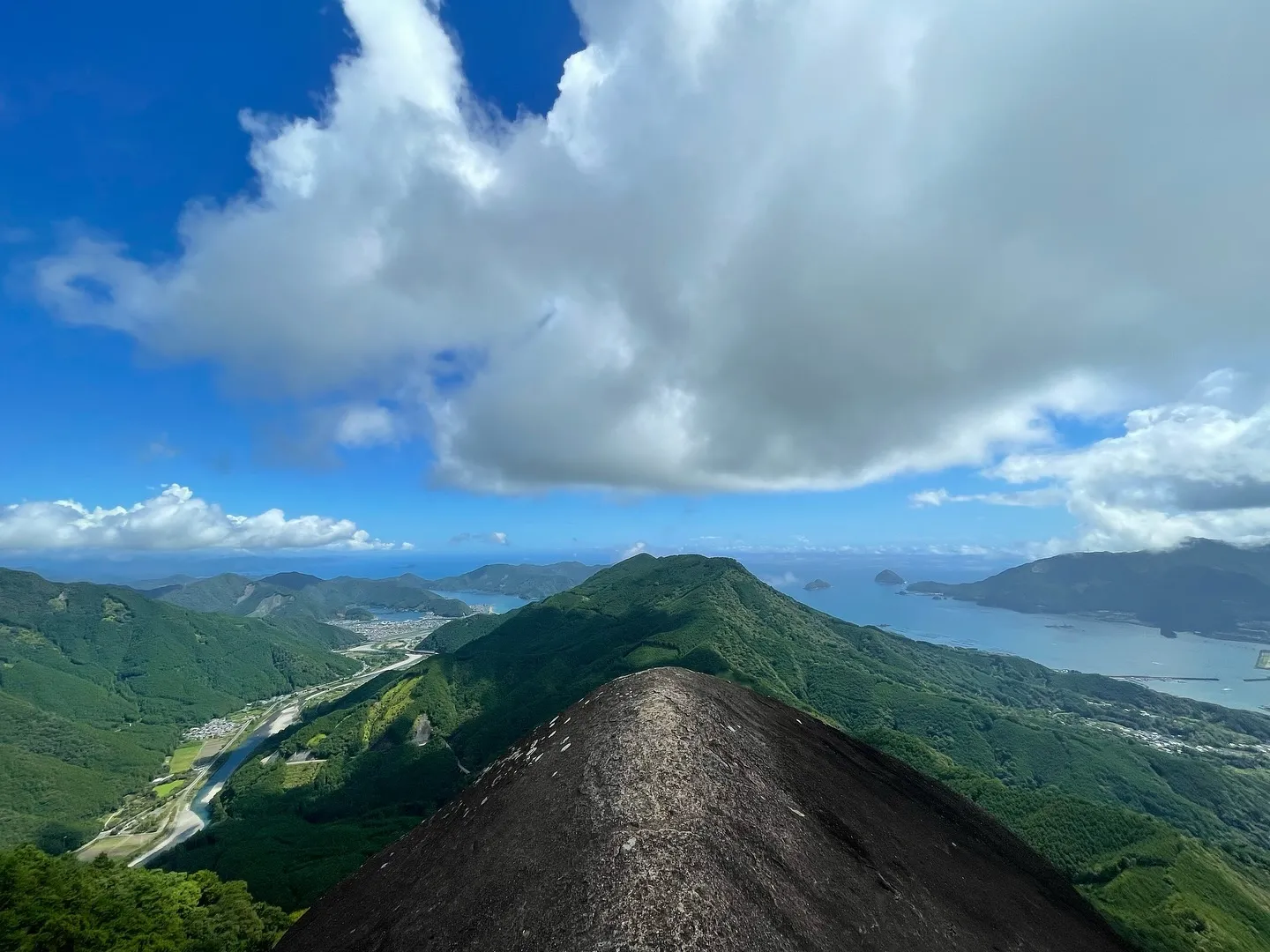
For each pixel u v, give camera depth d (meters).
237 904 65.75
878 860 11.03
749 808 9.94
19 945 45.69
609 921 7.12
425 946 8.41
